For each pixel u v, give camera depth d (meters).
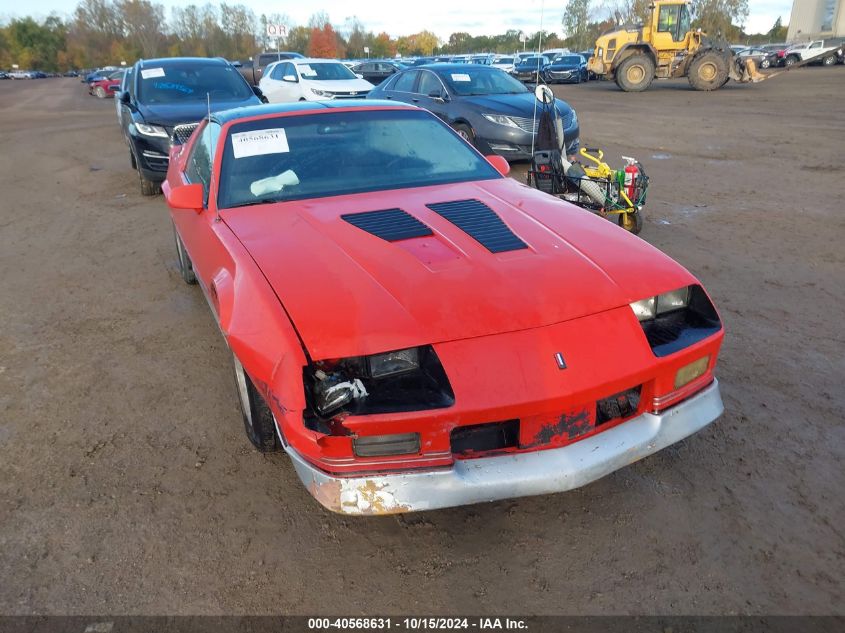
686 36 21.95
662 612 2.11
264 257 2.57
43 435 3.20
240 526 2.55
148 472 2.89
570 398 2.11
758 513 2.51
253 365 2.19
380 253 2.53
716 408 2.49
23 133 16.06
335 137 3.64
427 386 2.09
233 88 9.26
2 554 2.43
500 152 9.22
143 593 2.24
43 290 5.20
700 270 5.12
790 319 4.18
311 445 2.05
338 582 2.28
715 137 11.71
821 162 9.20
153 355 4.01
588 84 29.98
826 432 2.98
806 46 36.47
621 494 2.64
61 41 111.06
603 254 2.56
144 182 8.31
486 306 2.20
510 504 2.62
